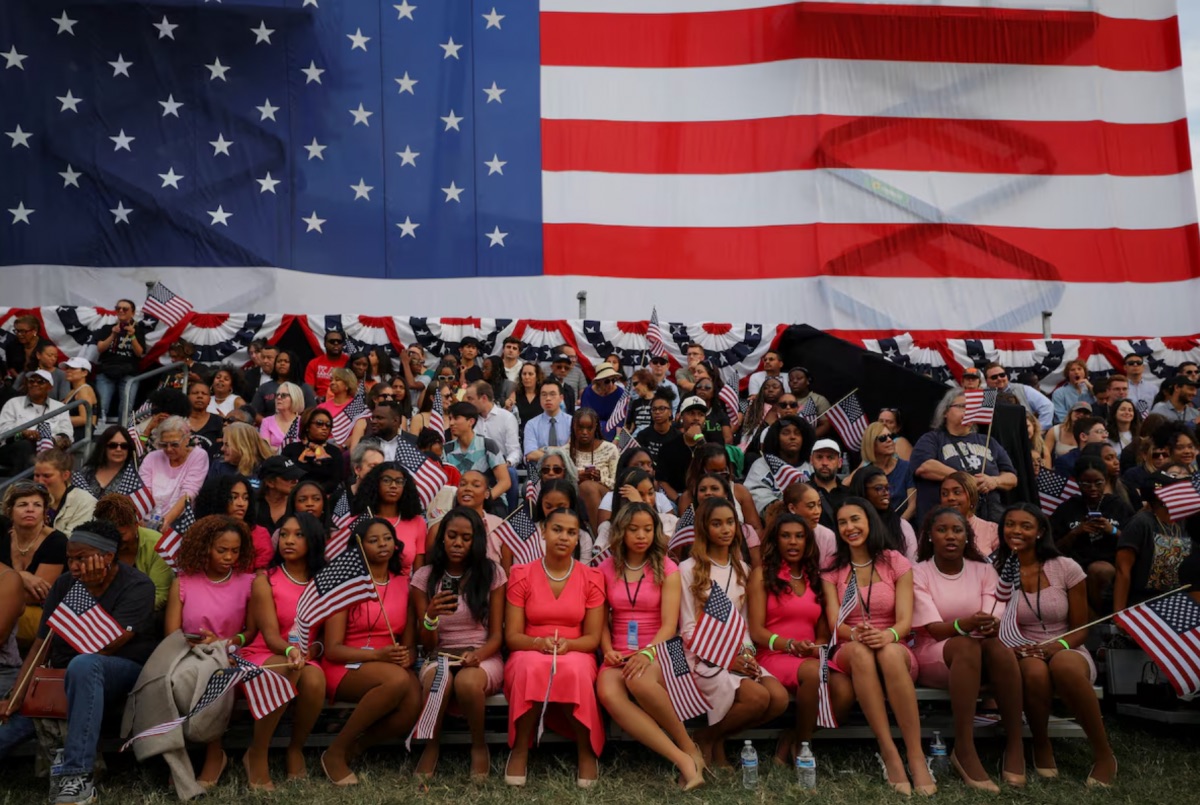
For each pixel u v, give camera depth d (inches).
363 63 597.0
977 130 617.9
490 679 267.3
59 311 531.8
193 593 271.6
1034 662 268.8
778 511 306.2
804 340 550.3
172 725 246.1
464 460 383.6
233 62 584.1
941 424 366.9
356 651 266.4
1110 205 617.9
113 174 567.2
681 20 620.4
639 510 280.1
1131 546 303.1
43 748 253.0
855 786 255.3
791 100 611.5
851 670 267.0
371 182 589.3
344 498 310.5
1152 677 305.1
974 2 619.2
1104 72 632.4
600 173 603.8
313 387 516.7
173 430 350.3
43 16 573.3
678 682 265.6
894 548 290.8
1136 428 435.5
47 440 400.8
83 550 254.2
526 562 285.7
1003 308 604.7
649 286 595.2
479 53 607.2
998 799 249.4
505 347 533.0
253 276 571.2
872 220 604.7
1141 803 248.7
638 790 251.3
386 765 268.2
